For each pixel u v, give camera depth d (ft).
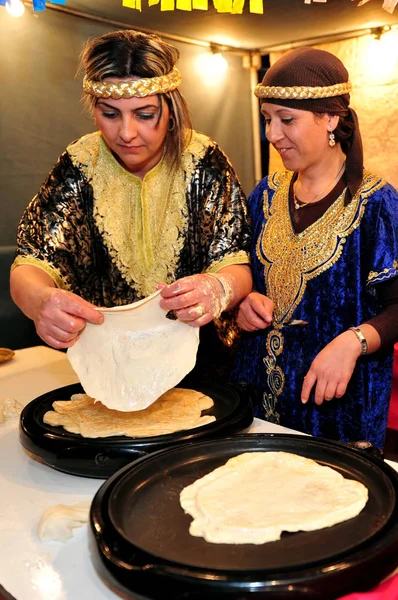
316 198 5.29
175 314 4.09
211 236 5.24
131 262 5.24
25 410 4.38
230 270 5.06
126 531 2.91
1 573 2.90
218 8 4.80
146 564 2.50
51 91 8.12
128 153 4.70
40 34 7.85
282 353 5.48
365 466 3.36
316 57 4.86
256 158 10.64
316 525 2.86
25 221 5.18
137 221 5.22
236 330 5.82
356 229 5.06
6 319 8.33
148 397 3.99
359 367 5.16
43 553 3.05
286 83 4.81
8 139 7.88
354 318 5.12
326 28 8.12
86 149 5.23
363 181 5.13
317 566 2.43
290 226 5.43
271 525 2.83
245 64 10.02
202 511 3.00
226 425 3.93
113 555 2.59
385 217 4.94
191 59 9.30
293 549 2.71
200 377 5.20
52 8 7.68
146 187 5.16
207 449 3.67
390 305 4.99
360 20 7.66
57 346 4.05
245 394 4.49
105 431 3.88
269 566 2.58
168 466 3.51
